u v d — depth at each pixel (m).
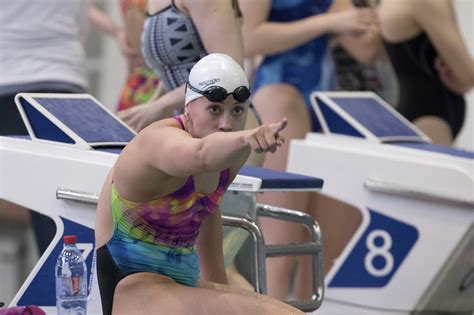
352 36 19.64
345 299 17.62
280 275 17.75
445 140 20.45
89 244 13.48
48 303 13.62
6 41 16.98
